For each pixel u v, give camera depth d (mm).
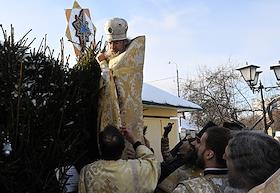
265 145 1869
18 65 2977
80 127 3254
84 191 2984
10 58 2932
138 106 3512
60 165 2975
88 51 3521
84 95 3285
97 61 3516
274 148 1873
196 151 2982
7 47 2957
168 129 4262
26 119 2844
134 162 3008
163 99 6984
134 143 3316
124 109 3432
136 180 2930
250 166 1857
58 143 2957
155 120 7137
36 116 2908
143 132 3549
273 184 1728
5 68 2887
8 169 2650
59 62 3264
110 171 2926
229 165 1977
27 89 2969
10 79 2881
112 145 2988
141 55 3578
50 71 3164
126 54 3500
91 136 3459
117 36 3609
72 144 3029
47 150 2920
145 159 3117
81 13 4676
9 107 2812
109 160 3002
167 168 3393
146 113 6918
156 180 3039
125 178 2910
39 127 2924
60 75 3160
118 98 3432
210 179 2365
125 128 3385
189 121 22781
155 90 7141
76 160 3111
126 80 3467
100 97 3451
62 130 3100
